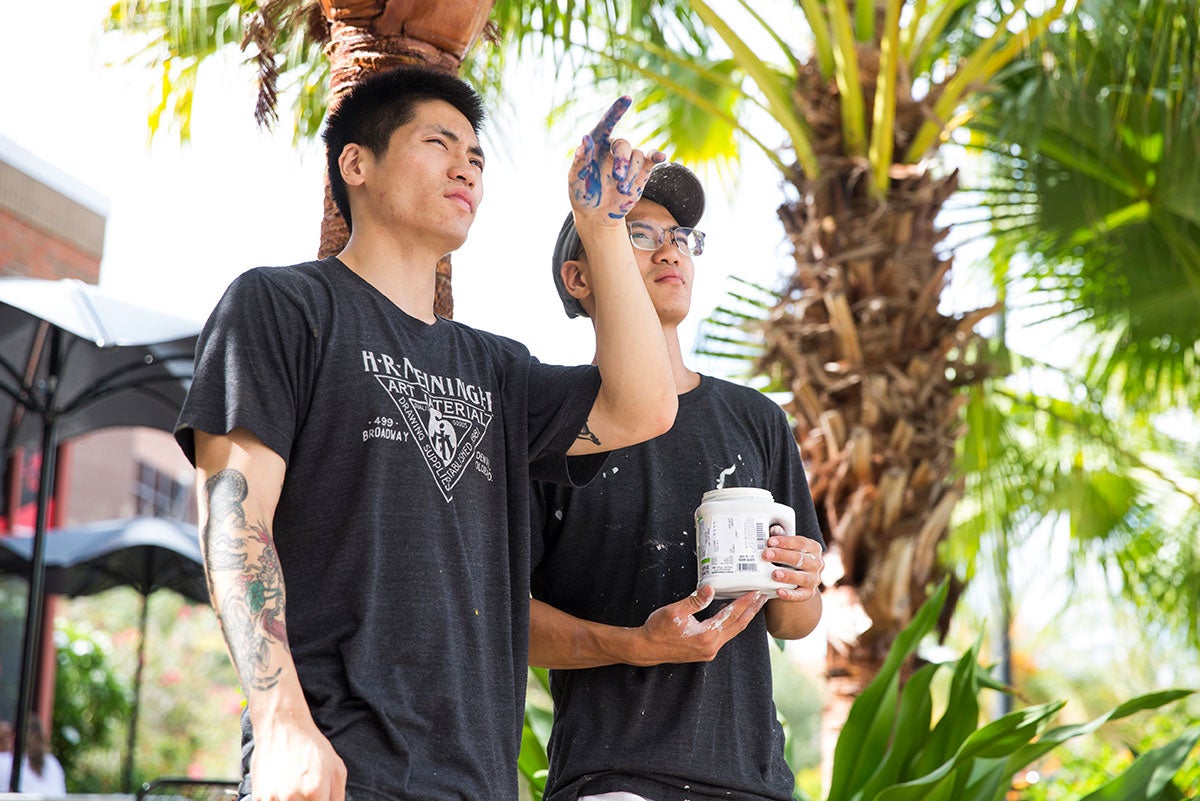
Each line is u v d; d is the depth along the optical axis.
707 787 2.08
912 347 4.21
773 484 2.44
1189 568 6.75
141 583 6.86
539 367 1.95
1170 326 5.77
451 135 1.87
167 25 3.61
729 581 1.95
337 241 2.54
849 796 2.88
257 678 1.47
